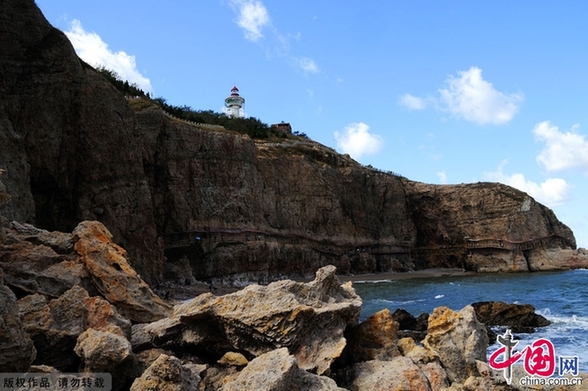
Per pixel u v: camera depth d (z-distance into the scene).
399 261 86.25
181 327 10.40
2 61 32.38
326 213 73.06
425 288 54.44
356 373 9.66
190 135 51.47
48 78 34.41
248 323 9.38
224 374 9.35
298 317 9.28
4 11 33.16
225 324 9.72
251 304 9.80
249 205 58.12
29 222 28.08
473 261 84.75
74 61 36.56
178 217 48.25
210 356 10.35
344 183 80.56
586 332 24.42
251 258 55.72
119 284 13.05
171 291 40.47
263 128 93.75
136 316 12.95
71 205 35.81
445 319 10.92
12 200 26.59
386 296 45.91
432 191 91.75
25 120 32.78
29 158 32.75
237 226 55.09
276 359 7.80
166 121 48.88
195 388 7.84
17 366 7.44
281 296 9.87
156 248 42.22
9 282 11.52
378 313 11.41
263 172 64.75
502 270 81.75
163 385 7.19
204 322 10.23
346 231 77.12
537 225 84.19
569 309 34.50
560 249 84.75
